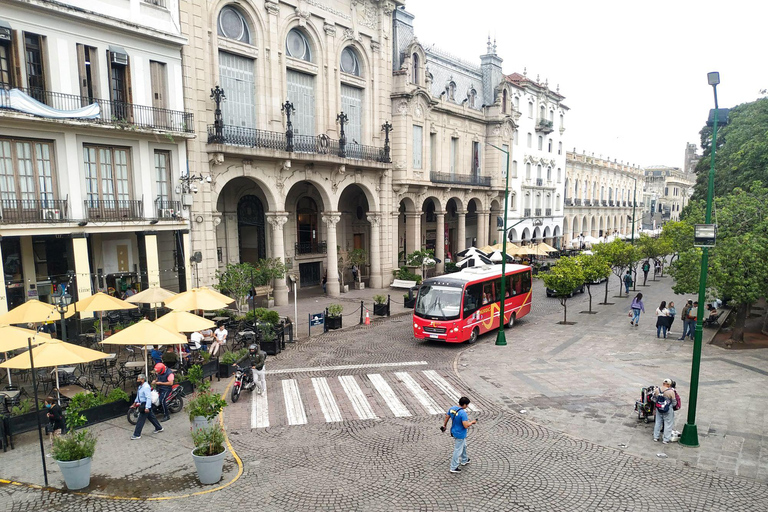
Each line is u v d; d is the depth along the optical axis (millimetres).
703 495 10133
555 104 65000
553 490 10328
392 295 35688
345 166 34250
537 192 62250
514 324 27219
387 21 37406
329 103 33312
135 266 25844
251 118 29281
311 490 10328
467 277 23828
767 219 20094
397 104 38562
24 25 19125
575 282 26188
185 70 25016
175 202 24906
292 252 37062
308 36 31953
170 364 17047
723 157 34000
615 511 9570
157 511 9594
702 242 12297
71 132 20828
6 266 21328
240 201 34000
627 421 13891
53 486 10516
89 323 21594
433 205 52312
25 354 13047
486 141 51000
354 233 43156
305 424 13836
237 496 10125
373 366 19297
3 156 19281
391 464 11469
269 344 20750
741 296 19422
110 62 21766
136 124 22172
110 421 13977
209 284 26859
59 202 20609
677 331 24766
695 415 12914
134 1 22469
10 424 12438
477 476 10906
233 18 28031
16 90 18594
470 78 49438
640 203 100188
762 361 19250
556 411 14656
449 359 20234
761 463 11422
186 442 12664
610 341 22766
